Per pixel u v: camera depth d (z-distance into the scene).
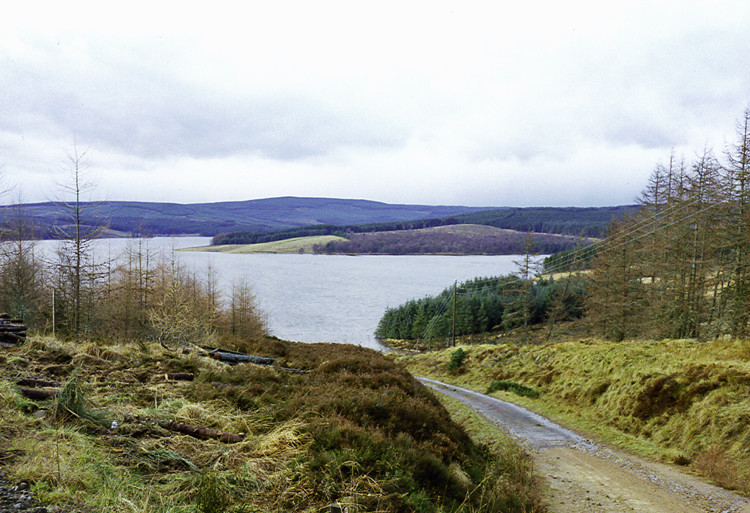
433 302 110.50
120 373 10.23
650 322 43.22
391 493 6.39
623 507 10.29
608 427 19.33
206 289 68.50
